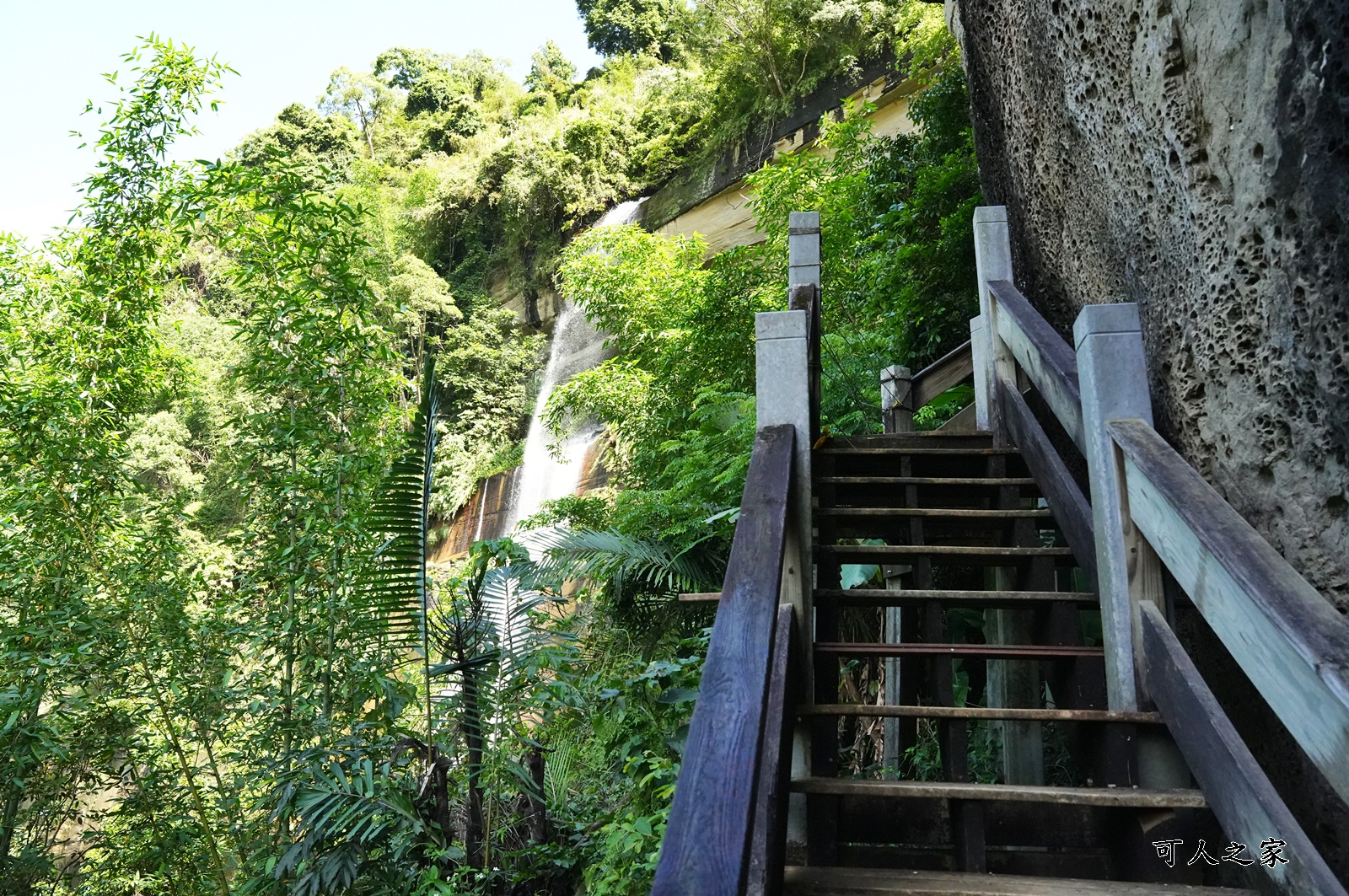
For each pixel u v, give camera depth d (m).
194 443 20.64
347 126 39.34
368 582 4.35
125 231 5.40
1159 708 2.11
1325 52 1.76
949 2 7.89
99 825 6.33
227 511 15.72
